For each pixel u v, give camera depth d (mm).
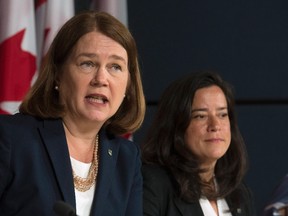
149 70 6398
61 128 3000
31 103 3012
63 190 2842
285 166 6414
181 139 4301
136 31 6398
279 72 6422
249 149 6414
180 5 6410
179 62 6414
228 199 4461
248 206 4582
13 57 4973
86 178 3023
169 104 4371
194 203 4195
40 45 5254
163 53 6418
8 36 4992
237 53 6398
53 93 3055
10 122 2912
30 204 2766
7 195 2787
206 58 6418
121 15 5676
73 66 2947
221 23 6402
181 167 4227
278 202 2619
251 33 6395
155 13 6418
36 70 5066
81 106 2934
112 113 2986
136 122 3279
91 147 3129
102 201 2984
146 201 4074
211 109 4305
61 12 5211
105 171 3074
